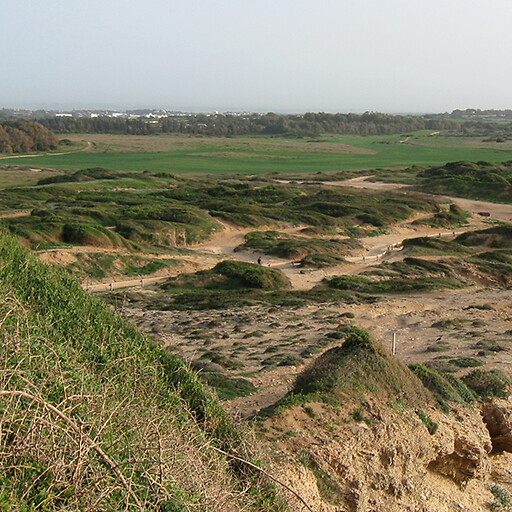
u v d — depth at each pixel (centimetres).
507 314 2778
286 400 1095
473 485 1214
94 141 16738
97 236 4262
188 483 687
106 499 595
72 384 745
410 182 9481
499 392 1442
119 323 1099
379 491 1022
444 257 4700
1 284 1017
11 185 8625
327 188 8569
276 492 827
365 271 4112
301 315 2603
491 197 8138
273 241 5244
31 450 592
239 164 12388
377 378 1189
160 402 902
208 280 3659
